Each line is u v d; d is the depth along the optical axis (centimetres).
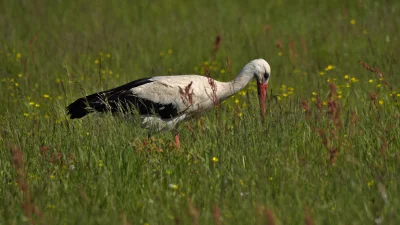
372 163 985
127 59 1930
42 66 1858
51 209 880
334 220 821
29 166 1047
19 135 1152
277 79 1747
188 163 1025
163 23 2467
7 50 2003
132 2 2817
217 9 2644
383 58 1792
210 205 862
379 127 1116
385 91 1509
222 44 2061
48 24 2423
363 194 875
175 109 1284
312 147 1046
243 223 812
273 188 920
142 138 1136
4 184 959
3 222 841
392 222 778
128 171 988
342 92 1568
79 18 2534
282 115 1155
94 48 2003
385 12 2230
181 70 1888
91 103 1270
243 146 1042
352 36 2039
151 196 907
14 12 2573
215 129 1121
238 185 910
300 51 1978
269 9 2573
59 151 1087
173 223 821
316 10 2477
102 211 870
